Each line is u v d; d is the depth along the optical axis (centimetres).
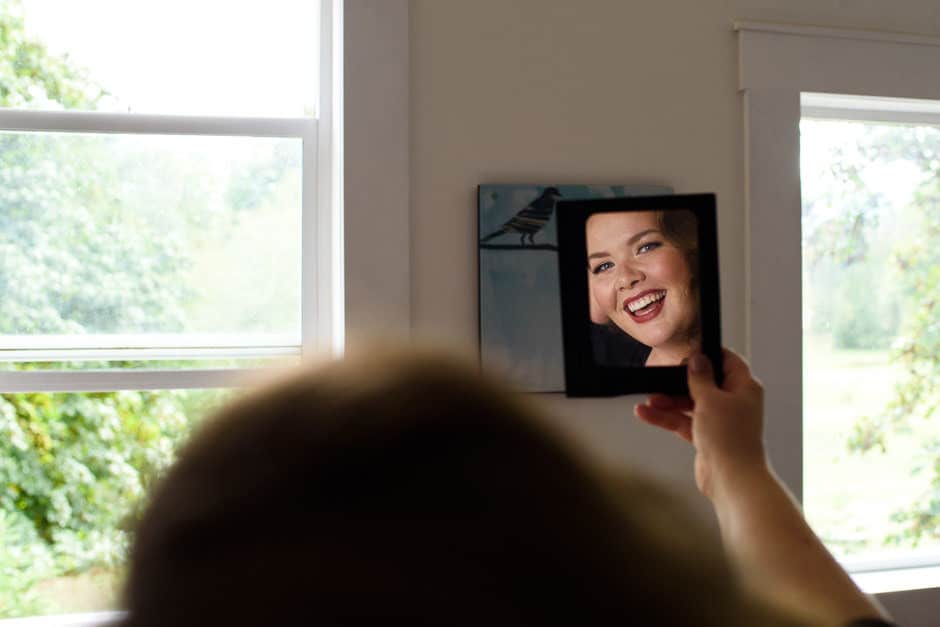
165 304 227
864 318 272
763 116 241
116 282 225
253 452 24
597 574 23
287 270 232
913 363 276
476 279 225
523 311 224
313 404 25
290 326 233
